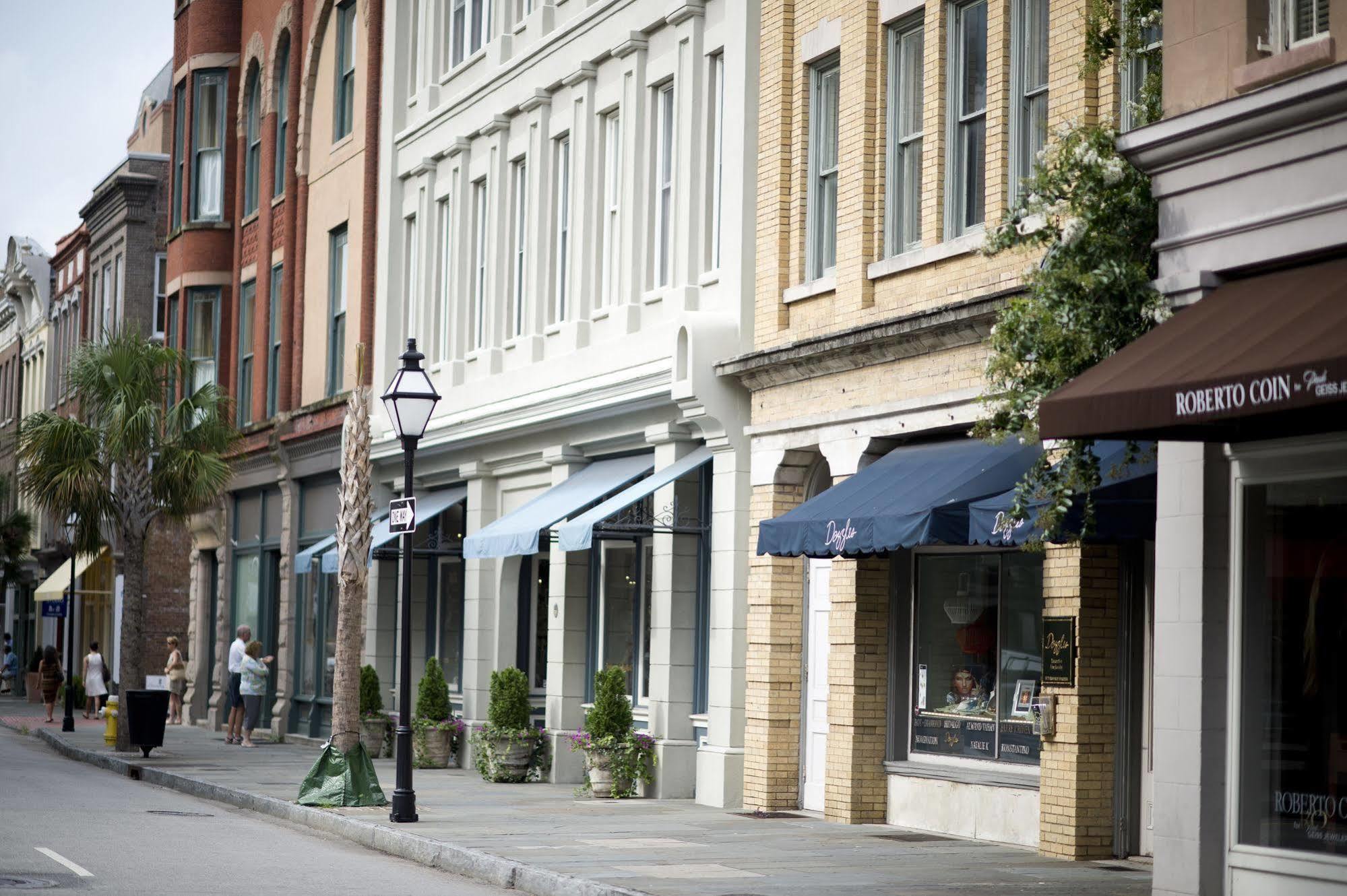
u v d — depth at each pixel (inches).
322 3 1700.3
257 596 1849.2
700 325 994.7
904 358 855.7
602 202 1187.3
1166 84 613.0
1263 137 562.6
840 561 904.9
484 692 1305.4
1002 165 807.1
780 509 964.0
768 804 946.1
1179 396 505.4
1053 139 656.4
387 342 1508.4
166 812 982.4
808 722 958.4
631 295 1125.7
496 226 1331.2
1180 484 599.5
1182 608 595.2
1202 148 583.2
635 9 1128.2
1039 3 802.2
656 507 1058.1
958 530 716.7
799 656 962.1
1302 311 511.8
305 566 1445.6
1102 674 740.0
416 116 1502.2
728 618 992.9
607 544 1167.6
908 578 902.4
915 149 887.1
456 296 1398.9
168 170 2516.0
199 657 2003.0
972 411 799.7
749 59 1006.4
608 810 951.0
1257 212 566.9
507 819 892.6
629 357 1108.5
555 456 1206.9
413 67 1536.7
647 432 1074.7
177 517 1509.6
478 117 1370.6
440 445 1390.3
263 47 1882.4
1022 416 605.6
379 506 1529.3
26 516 3203.7
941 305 834.8
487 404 1315.2
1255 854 572.1
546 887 661.9
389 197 1524.4
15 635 3420.3
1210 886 582.6
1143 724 743.1
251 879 677.9
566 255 1237.7
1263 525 579.8
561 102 1240.2
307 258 1721.2
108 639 2504.9
